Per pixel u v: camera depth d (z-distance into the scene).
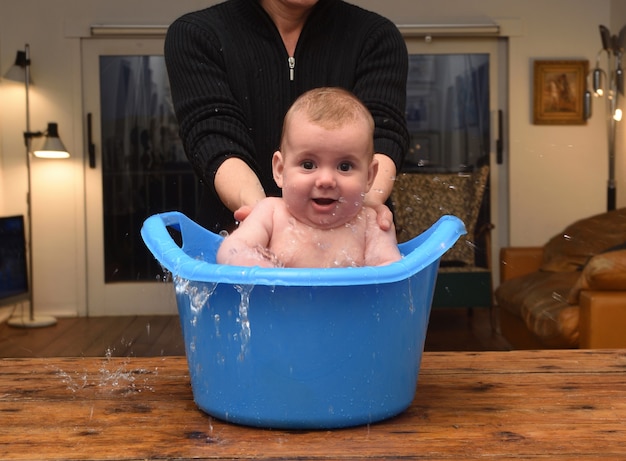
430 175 5.00
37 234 5.19
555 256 3.97
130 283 5.25
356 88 1.32
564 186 5.30
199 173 1.22
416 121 5.34
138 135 5.25
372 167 0.93
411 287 0.75
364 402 0.74
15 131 5.12
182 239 0.93
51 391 0.87
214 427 0.75
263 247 0.92
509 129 5.29
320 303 0.72
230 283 0.71
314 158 0.88
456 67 5.32
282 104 1.34
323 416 0.73
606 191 5.26
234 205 1.09
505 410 0.79
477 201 4.81
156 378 0.93
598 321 2.70
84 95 5.19
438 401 0.83
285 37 1.34
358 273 0.70
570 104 5.26
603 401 0.82
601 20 5.23
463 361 1.00
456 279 4.49
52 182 5.18
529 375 0.93
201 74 1.29
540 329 3.10
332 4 1.36
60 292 5.21
